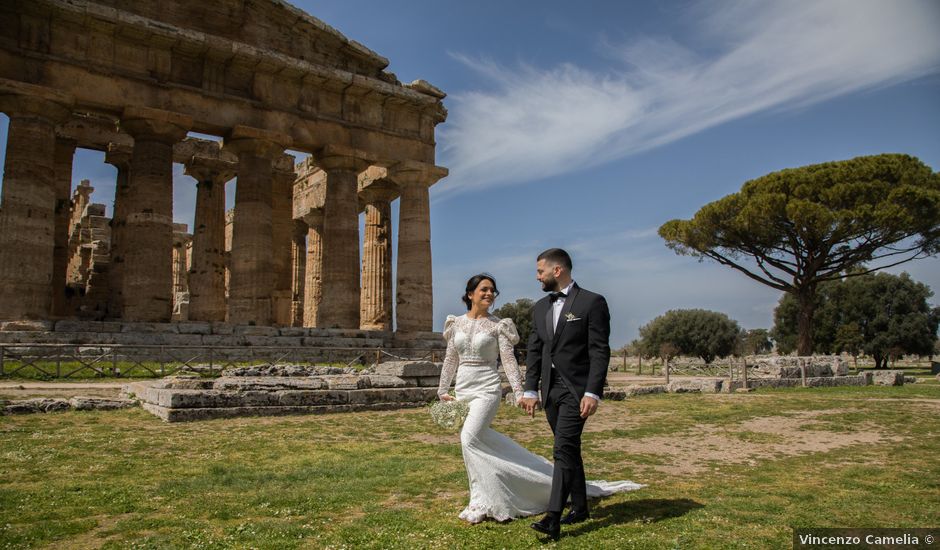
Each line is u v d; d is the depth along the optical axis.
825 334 65.50
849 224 41.31
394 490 7.39
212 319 37.84
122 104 27.28
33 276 25.05
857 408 17.69
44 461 8.83
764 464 9.50
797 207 41.34
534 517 6.22
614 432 12.84
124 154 36.16
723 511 6.41
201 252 38.31
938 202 40.06
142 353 24.39
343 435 11.70
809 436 12.55
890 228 40.75
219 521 6.12
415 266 35.62
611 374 43.66
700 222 47.75
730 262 49.41
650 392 22.83
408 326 35.06
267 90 31.33
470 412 6.32
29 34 25.58
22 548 5.27
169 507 6.61
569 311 6.13
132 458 9.16
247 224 30.48
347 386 15.91
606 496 7.18
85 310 36.81
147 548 5.25
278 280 42.22
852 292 64.25
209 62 29.86
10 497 6.85
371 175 40.53
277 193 43.12
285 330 29.89
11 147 25.22
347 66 34.50
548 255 6.38
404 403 16.09
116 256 35.44
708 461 9.78
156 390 13.88
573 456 5.89
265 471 8.40
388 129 35.41
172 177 29.00
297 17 32.09
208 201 38.91
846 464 9.51
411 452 10.00
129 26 27.02
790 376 29.91
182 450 9.85
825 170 43.28
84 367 20.81
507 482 6.20
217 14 30.16
